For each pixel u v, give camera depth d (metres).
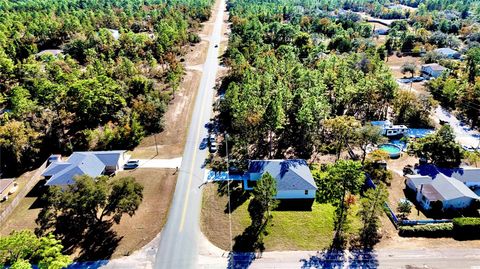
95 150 77.50
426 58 133.75
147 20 180.12
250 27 151.62
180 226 55.19
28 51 125.75
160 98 97.81
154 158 74.31
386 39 161.38
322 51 129.88
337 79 94.94
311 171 67.94
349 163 55.41
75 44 130.38
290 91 87.94
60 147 77.81
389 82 88.25
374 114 91.69
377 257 49.03
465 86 96.44
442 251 50.09
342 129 73.06
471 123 89.88
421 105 88.38
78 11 183.50
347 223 54.47
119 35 146.62
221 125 87.62
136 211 58.44
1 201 61.81
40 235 50.59
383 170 67.56
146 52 128.25
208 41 161.25
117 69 104.81
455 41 153.12
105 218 56.94
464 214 57.22
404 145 79.00
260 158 73.25
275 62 108.06
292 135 80.56
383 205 53.75
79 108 82.69
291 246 51.06
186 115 93.19
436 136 69.75
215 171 69.25
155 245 51.69
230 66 116.44
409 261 48.31
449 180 60.59
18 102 82.44
